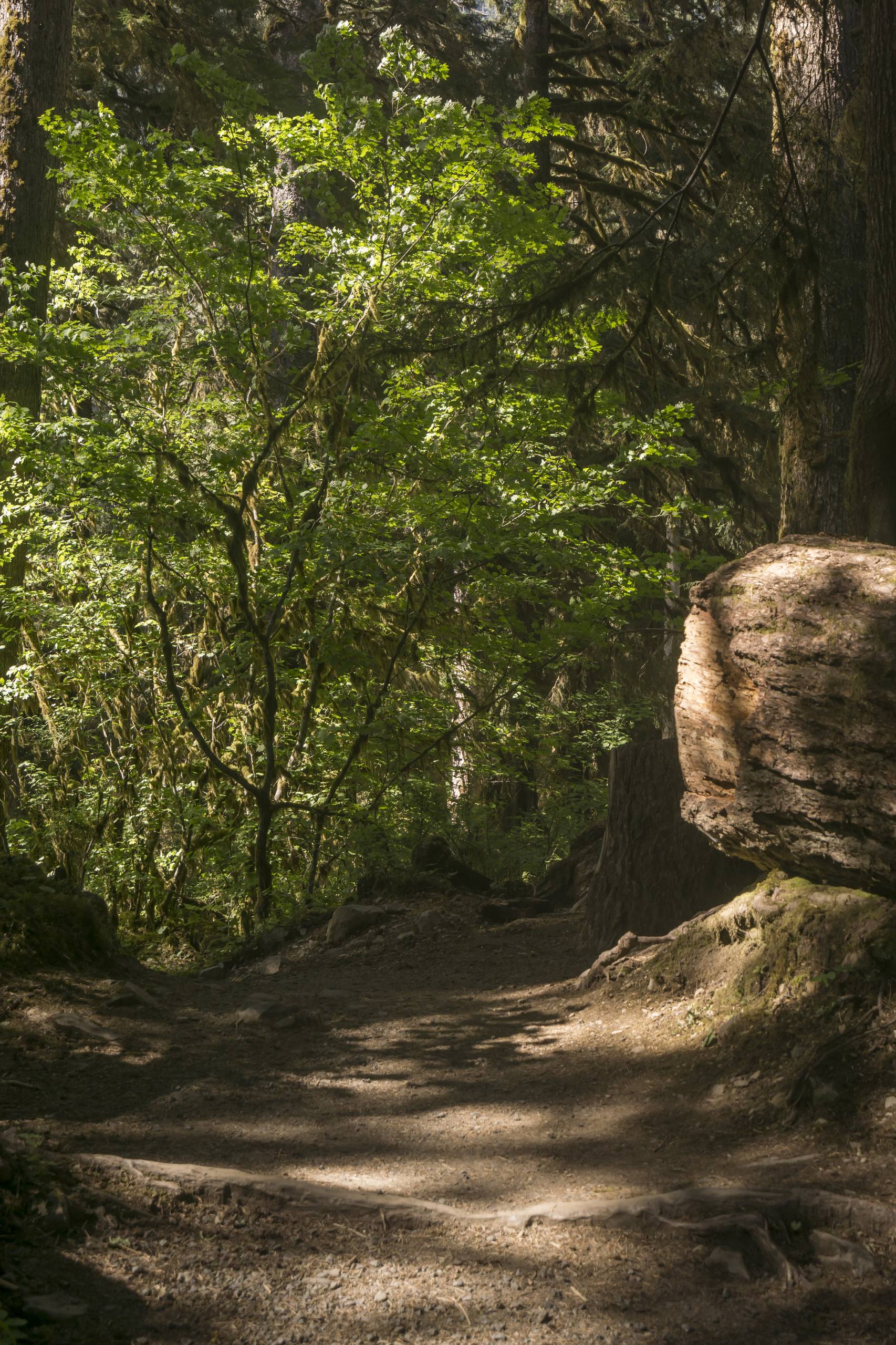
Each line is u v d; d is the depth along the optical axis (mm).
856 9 8672
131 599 10406
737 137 12039
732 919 5316
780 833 4820
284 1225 3467
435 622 10281
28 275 9336
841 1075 4094
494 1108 4617
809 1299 3010
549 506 9281
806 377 7625
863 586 4527
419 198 9273
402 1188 3809
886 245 6211
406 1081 5020
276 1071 5191
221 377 11125
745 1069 4477
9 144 10453
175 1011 6082
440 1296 3064
